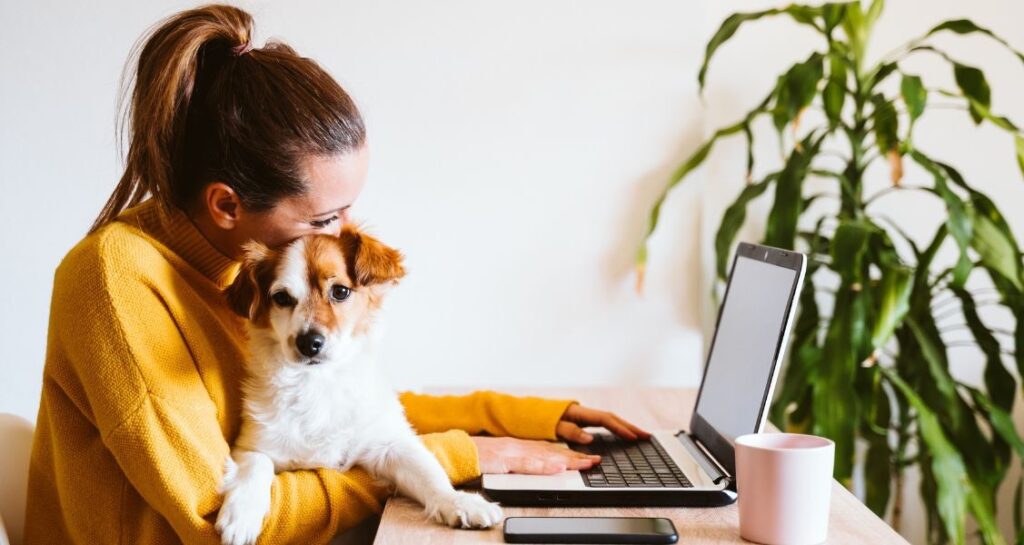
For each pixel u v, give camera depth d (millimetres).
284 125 1189
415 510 1173
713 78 2439
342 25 2299
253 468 1169
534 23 2301
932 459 1959
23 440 1337
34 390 2342
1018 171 2465
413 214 2350
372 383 1312
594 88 2316
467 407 1548
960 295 2135
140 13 2264
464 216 2350
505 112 2322
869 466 2072
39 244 2318
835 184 2473
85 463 1159
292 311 1260
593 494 1155
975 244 2020
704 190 2443
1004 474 2109
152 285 1158
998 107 2469
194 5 2270
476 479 1285
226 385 1258
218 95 1204
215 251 1288
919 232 2479
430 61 2311
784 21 2424
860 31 2145
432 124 2326
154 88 1188
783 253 1277
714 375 1461
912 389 2180
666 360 2379
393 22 2299
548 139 2328
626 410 1748
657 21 2299
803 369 2121
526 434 1481
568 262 2357
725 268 2207
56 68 2273
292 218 1262
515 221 2350
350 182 1259
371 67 2312
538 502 1158
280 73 1217
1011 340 2488
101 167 2301
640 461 1326
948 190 2014
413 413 1563
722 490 1153
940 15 2457
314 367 1238
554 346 2377
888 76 2264
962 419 2051
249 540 1093
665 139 2324
